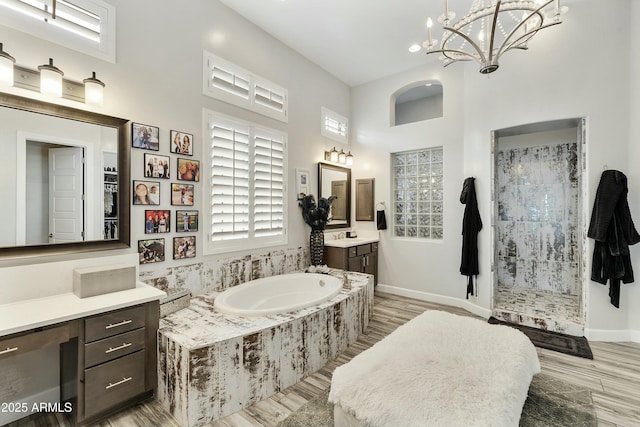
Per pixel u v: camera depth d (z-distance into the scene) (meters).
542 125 3.30
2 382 1.83
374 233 4.87
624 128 2.89
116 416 1.86
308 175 4.23
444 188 4.16
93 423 1.79
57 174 2.02
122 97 2.34
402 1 3.01
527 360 1.65
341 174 4.87
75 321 1.68
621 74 2.90
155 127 2.54
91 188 2.16
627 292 2.94
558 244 4.30
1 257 1.80
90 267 2.12
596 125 2.96
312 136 4.32
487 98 3.57
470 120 3.80
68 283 2.04
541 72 3.18
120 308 1.85
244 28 3.31
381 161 4.81
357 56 4.13
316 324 2.45
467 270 3.72
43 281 1.94
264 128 3.52
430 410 1.20
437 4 3.05
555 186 4.31
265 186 3.54
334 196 4.63
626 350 2.75
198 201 2.86
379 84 4.84
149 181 2.50
